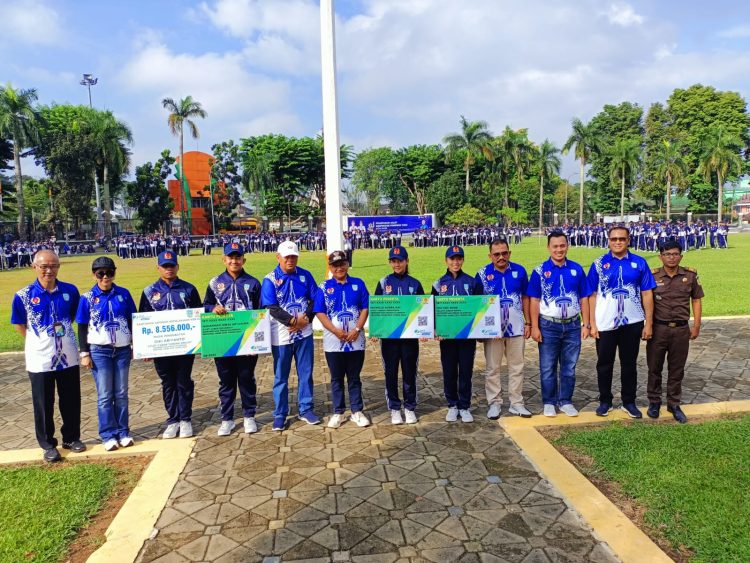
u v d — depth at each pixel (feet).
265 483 12.96
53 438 15.07
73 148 133.28
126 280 60.44
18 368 24.54
